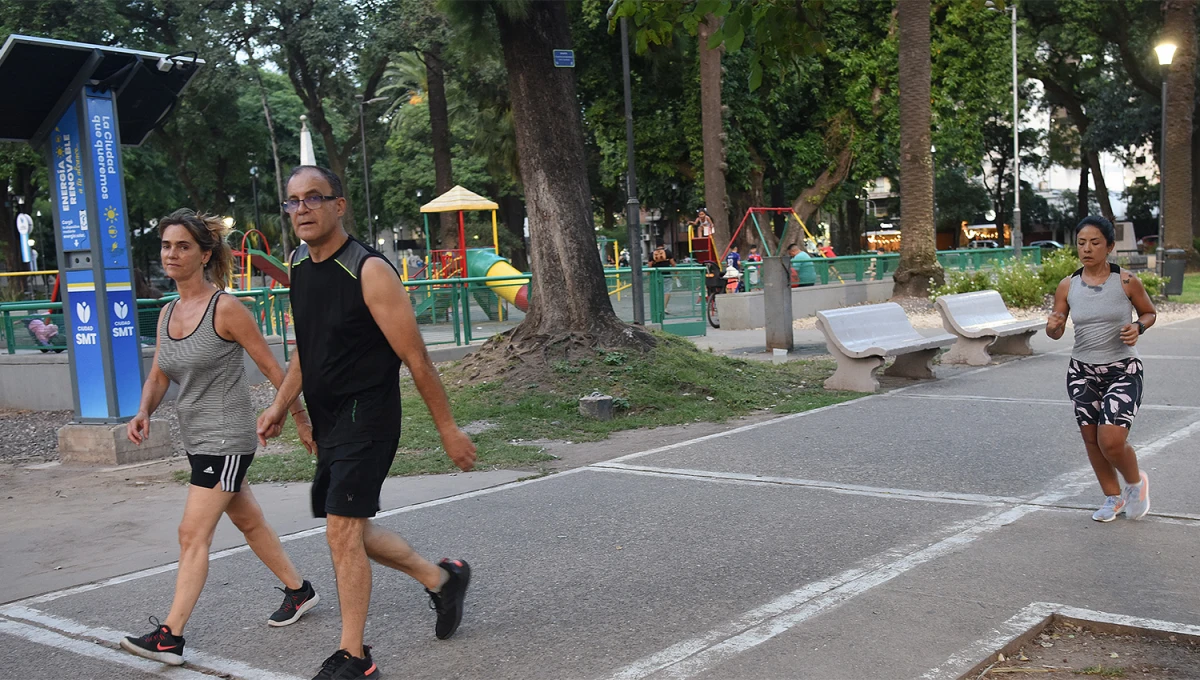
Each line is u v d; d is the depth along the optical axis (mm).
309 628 4523
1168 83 30266
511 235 47844
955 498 6383
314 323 3732
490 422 9820
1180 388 10328
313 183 3666
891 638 4094
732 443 8492
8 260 43875
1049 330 5902
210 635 4473
